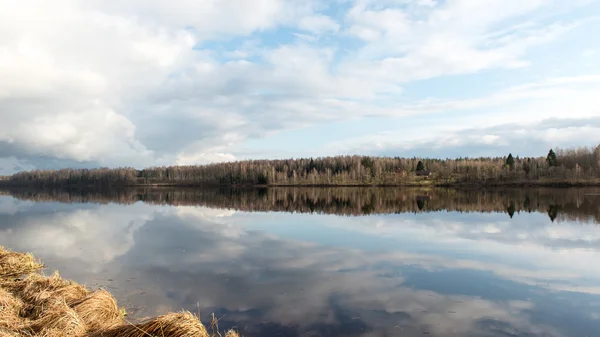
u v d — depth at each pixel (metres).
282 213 41.69
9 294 9.83
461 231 27.05
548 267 16.55
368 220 34.28
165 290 13.12
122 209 48.03
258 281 14.28
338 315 10.81
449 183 114.88
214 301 12.02
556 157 115.69
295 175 140.00
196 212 43.53
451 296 12.55
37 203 60.16
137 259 18.27
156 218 37.12
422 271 15.81
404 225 30.56
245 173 149.38
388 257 18.53
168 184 161.12
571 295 12.70
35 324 7.82
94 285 13.73
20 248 21.30
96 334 7.35
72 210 46.69
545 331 9.86
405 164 147.75
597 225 29.52
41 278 12.07
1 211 45.47
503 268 16.27
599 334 9.68
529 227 28.77
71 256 18.98
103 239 24.44
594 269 16.11
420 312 11.09
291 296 12.50
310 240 23.70
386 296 12.51
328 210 45.00
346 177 134.25
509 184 102.50
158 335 6.85
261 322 10.30
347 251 20.12
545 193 70.88
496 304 11.80
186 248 21.16
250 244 22.39
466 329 9.90
